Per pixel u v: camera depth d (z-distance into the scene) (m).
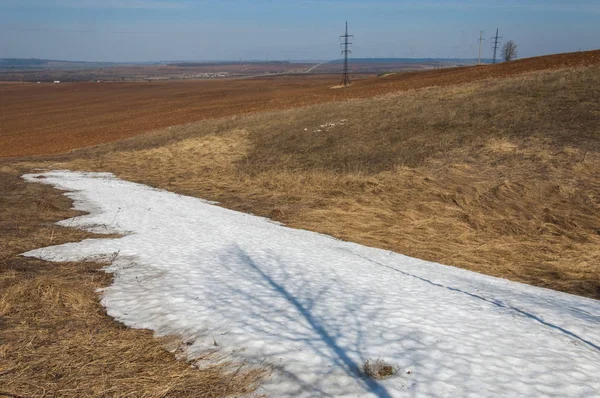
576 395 4.37
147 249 9.81
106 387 4.56
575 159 16.55
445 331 5.79
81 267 8.57
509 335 5.80
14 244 10.10
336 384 4.50
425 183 17.05
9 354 5.14
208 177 22.44
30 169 25.52
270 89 84.25
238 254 9.59
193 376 4.74
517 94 25.86
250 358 5.02
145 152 28.94
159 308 6.47
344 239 12.62
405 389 4.40
